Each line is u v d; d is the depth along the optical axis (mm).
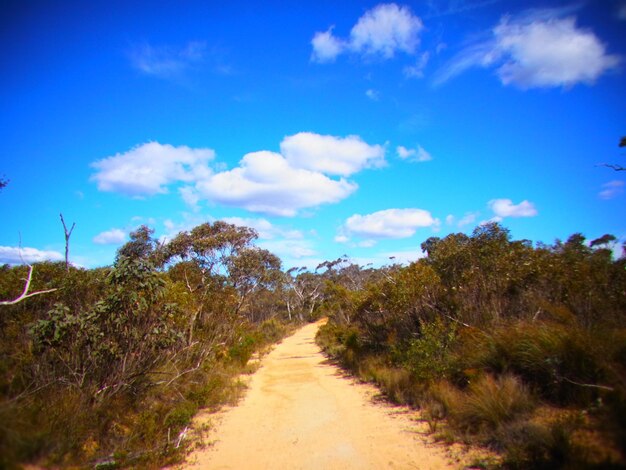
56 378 6309
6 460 3943
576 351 5555
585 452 3947
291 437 6527
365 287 15352
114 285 7508
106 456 5344
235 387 10922
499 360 6855
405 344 10758
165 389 8102
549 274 8359
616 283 7332
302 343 27359
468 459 4734
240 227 23609
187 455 5770
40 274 9688
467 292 9930
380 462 5051
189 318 10961
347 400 8930
